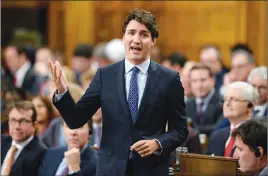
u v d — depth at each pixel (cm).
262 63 2600
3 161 1454
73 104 1075
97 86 1098
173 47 3008
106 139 1087
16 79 2641
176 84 1089
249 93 1439
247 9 2666
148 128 1075
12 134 1422
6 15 3550
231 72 1967
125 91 1084
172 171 1282
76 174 1317
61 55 3150
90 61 2597
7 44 3531
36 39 3409
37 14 3538
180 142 1085
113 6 3247
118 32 3231
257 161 1123
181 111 1094
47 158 1408
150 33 1078
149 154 1049
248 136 1119
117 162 1072
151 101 1074
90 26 3309
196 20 2909
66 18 3366
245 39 2673
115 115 1080
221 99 1872
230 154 1381
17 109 1422
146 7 3122
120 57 2652
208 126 1792
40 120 1725
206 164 1180
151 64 1092
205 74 1856
